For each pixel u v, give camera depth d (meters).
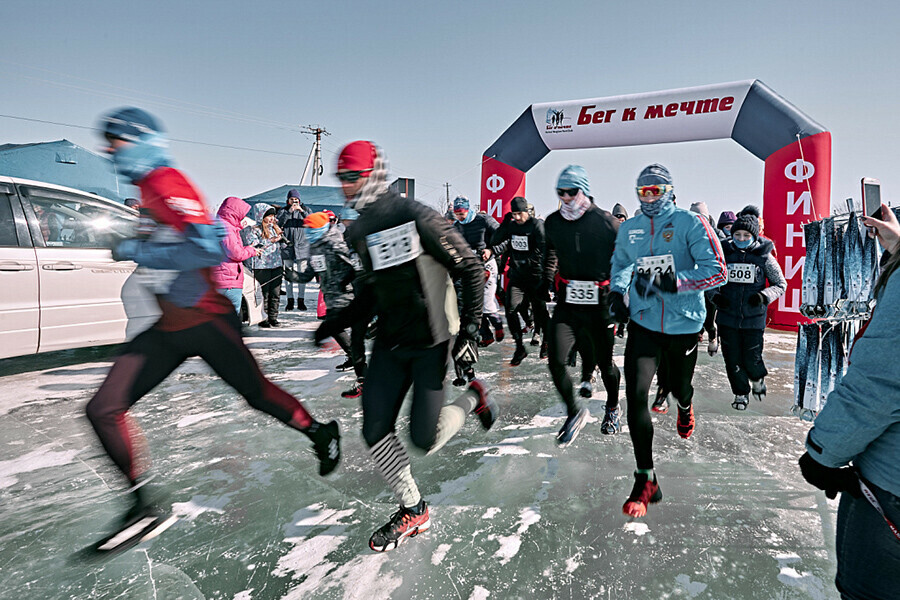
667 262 2.44
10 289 4.02
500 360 5.31
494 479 2.60
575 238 3.01
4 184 4.13
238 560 1.97
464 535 2.11
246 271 6.30
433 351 2.02
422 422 1.99
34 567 1.92
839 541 1.17
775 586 1.77
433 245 1.91
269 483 2.58
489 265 5.64
